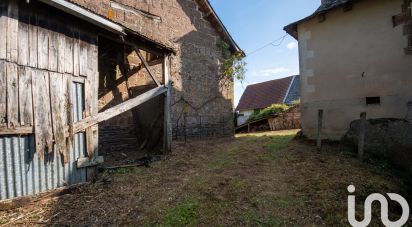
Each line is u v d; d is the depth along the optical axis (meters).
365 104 6.48
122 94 7.78
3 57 3.57
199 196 4.10
